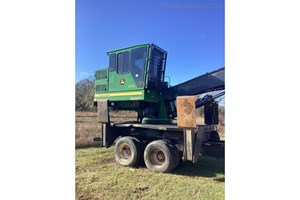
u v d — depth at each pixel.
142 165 5.95
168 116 6.98
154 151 5.48
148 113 6.72
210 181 4.84
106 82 6.78
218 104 6.49
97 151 7.45
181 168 5.64
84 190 4.50
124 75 6.46
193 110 4.85
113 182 4.85
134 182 4.84
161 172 5.30
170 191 4.44
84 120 9.40
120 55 6.56
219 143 5.25
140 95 6.19
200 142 5.23
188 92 6.37
